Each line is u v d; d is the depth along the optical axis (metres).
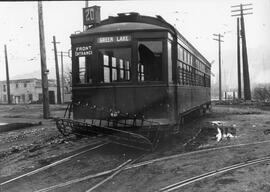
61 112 28.30
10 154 10.65
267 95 49.16
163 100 10.17
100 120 10.27
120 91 10.25
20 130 16.83
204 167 8.23
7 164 9.16
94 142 11.43
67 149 10.61
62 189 6.76
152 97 10.17
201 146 10.98
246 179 7.10
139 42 10.20
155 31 10.17
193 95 15.46
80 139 12.15
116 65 10.27
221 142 11.75
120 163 8.73
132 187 6.79
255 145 11.06
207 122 18.36
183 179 7.27
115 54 10.28
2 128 16.55
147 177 7.47
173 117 10.77
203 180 7.13
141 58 10.23
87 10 11.45
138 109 10.15
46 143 12.05
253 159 8.94
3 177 7.86
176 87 11.17
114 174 7.66
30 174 7.89
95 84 10.43
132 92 10.18
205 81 21.25
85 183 7.12
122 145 10.84
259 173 7.52
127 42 10.19
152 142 10.11
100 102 10.40
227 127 15.90
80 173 7.87
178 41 11.50
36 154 10.15
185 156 9.47
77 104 10.66
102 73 10.43
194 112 17.25
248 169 7.91
